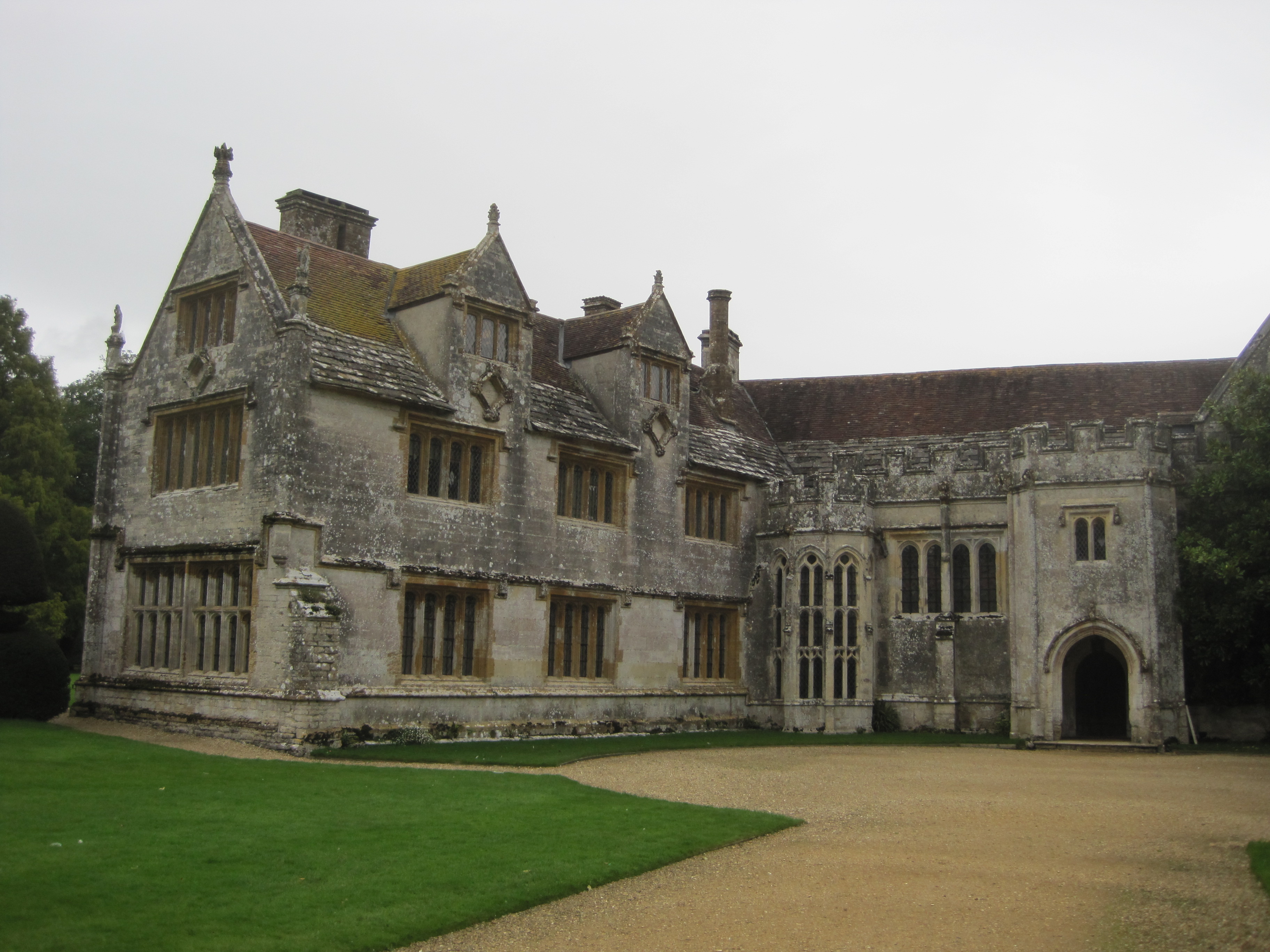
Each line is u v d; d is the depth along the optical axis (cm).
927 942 936
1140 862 1227
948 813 1552
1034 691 2794
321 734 2116
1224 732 2859
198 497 2398
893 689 3238
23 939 831
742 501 3347
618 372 3003
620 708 2858
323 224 2959
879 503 3325
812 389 4056
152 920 897
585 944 927
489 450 2592
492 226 2653
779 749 2528
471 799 1505
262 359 2298
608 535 2886
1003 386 3766
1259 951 906
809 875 1161
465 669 2512
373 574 2308
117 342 2711
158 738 2205
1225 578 2566
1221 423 2839
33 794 1377
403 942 912
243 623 2269
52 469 4038
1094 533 2795
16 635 2369
